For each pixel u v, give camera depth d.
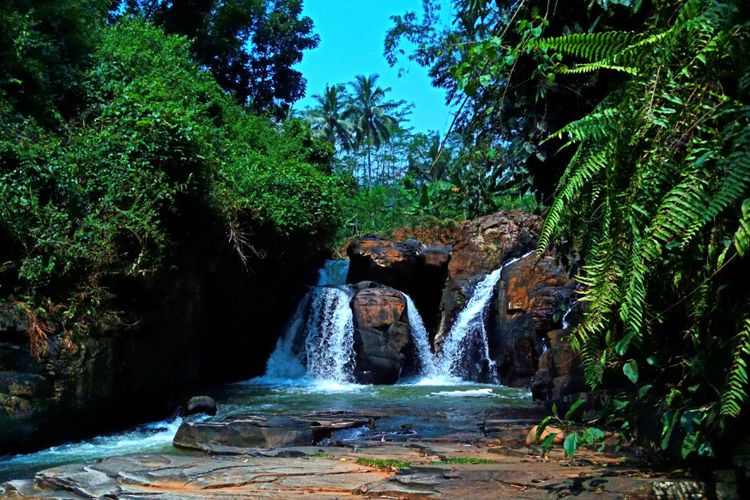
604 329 2.95
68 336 7.23
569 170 2.69
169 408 9.34
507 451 4.95
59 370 7.06
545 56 2.87
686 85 2.21
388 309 15.64
